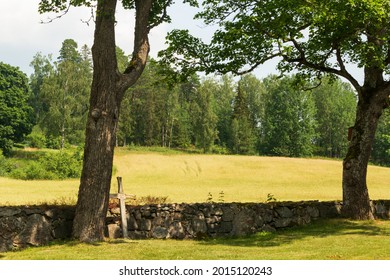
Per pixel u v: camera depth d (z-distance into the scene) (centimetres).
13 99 9675
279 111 11012
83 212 1584
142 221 1741
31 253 1409
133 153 8038
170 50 2092
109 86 1620
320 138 13050
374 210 2262
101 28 1622
